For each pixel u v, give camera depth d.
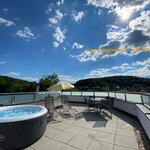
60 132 4.76
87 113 7.77
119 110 8.34
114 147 3.67
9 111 5.77
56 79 27.11
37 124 3.92
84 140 4.11
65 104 9.79
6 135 3.34
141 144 3.85
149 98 5.48
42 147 3.67
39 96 8.80
